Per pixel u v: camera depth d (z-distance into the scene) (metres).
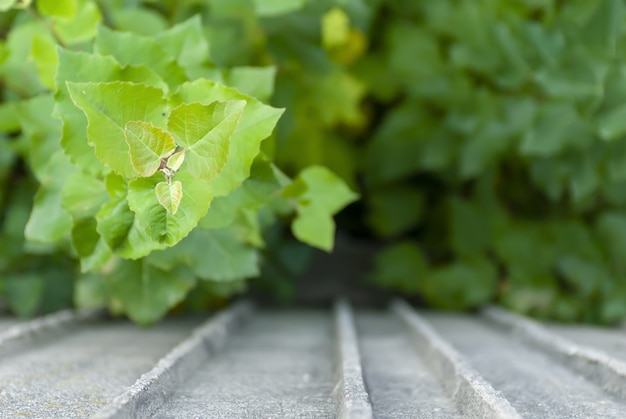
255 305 1.04
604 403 0.53
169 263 0.60
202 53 0.58
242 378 0.59
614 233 0.87
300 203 0.61
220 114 0.49
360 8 0.85
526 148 0.79
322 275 1.16
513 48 0.82
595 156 0.81
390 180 1.12
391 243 1.24
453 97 0.92
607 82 0.76
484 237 0.99
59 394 0.53
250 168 0.55
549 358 0.65
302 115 0.95
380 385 0.58
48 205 0.58
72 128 0.53
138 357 0.63
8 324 0.76
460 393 0.53
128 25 0.65
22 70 0.65
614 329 0.85
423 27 1.00
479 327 0.83
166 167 0.50
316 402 0.53
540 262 0.92
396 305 0.99
